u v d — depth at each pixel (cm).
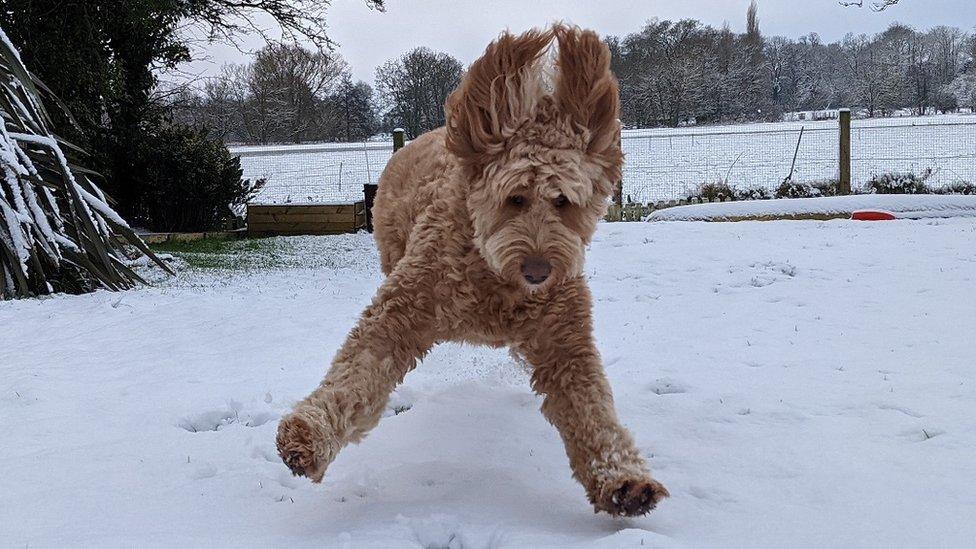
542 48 115
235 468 133
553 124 114
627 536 102
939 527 108
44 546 101
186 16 587
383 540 103
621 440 113
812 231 386
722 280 289
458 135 118
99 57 519
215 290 318
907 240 352
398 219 154
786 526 110
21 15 460
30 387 180
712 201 555
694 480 127
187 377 191
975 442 137
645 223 429
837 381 174
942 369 178
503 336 125
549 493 123
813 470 129
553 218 113
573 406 118
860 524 110
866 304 243
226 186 625
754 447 140
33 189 327
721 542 105
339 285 321
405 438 147
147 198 612
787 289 269
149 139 607
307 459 102
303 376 189
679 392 174
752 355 196
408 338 123
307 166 869
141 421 157
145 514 115
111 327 252
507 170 112
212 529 109
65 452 139
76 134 518
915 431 143
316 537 106
